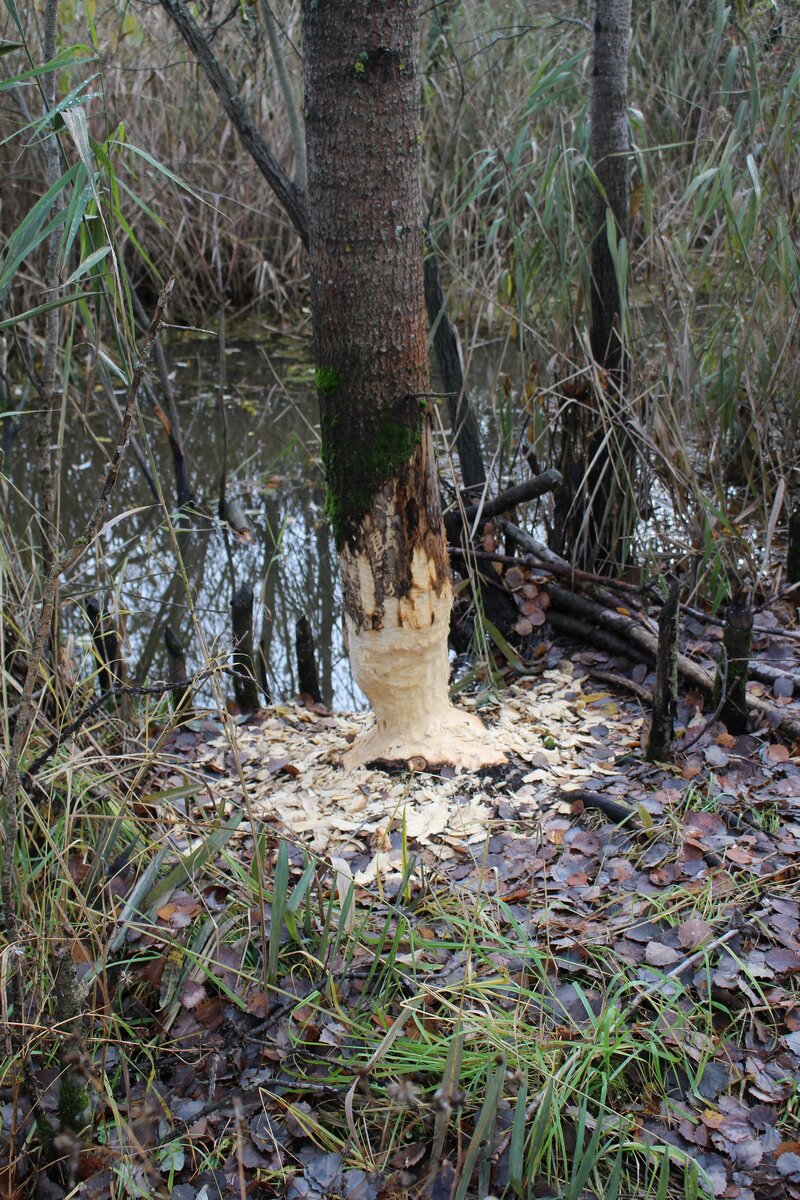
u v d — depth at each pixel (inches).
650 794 116.3
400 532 110.5
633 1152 81.5
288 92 152.3
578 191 162.4
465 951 96.1
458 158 242.5
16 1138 83.7
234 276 323.3
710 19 204.4
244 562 202.5
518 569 162.6
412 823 113.7
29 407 251.8
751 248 165.8
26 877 97.8
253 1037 89.8
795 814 111.6
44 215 89.2
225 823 104.5
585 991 92.3
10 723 121.7
